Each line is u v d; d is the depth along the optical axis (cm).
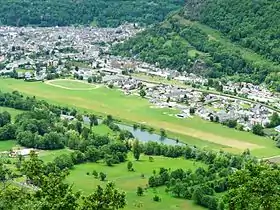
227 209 18400
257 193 17812
